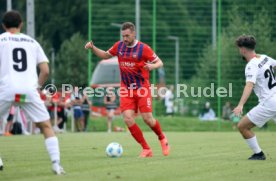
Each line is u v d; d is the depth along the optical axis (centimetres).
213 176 2731
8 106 2734
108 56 3656
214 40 8831
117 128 7744
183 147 4409
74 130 7644
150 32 13362
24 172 2873
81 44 9075
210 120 7850
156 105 8575
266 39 7769
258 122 3362
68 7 14362
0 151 4128
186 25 13462
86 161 3375
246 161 3344
